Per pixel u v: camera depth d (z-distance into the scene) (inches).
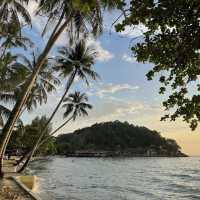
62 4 756.0
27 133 3149.6
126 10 226.7
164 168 3309.5
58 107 1421.0
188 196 1202.6
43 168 2428.6
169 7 209.6
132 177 2028.8
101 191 1202.0
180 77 240.2
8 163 1711.4
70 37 801.6
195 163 4886.8
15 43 1027.3
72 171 2374.5
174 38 221.5
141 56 232.8
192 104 233.5
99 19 733.9
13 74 1147.3
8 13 845.2
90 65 1435.8
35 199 547.5
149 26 227.8
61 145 7027.6
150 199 1089.4
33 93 1419.8
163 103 246.4
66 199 914.1
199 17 206.2
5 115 1259.2
